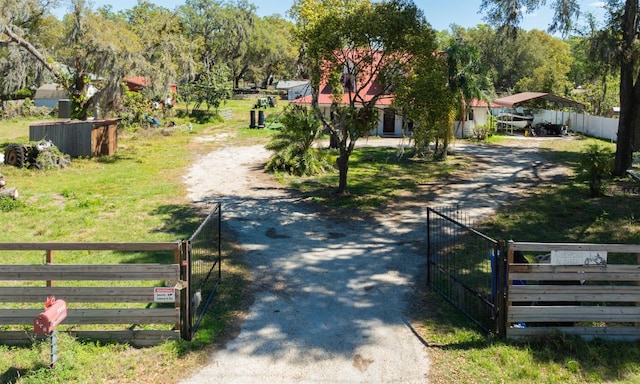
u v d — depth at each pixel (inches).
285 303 357.1
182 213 621.3
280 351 287.0
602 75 939.3
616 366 263.1
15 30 1091.3
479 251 472.4
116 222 572.7
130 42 1128.8
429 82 626.5
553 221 593.9
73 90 1170.0
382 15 621.3
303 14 665.0
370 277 412.2
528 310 287.6
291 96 2564.0
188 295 289.3
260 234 544.1
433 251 479.2
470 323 319.3
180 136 1396.4
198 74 2140.7
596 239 516.4
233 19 2842.0
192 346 285.9
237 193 749.3
